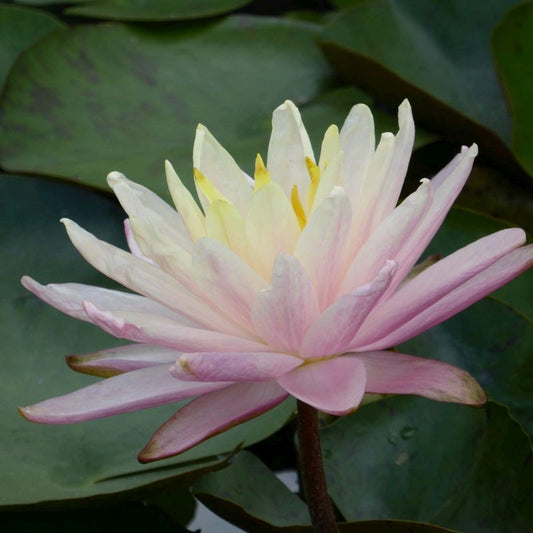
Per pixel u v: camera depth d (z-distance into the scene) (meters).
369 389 0.81
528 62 1.00
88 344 0.92
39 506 0.86
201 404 0.82
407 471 0.89
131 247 0.87
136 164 1.00
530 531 0.86
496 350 0.91
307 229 0.81
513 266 0.82
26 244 0.96
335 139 0.83
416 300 0.81
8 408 0.90
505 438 0.88
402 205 0.81
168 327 0.81
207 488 0.89
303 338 0.81
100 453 0.88
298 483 0.92
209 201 0.83
